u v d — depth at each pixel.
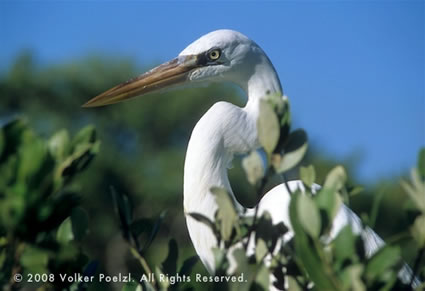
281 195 9.12
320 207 5.70
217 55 9.63
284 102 6.09
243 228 6.32
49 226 5.99
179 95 41.62
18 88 43.88
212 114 8.98
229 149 8.98
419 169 5.88
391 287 5.56
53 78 44.88
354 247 5.53
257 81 9.62
